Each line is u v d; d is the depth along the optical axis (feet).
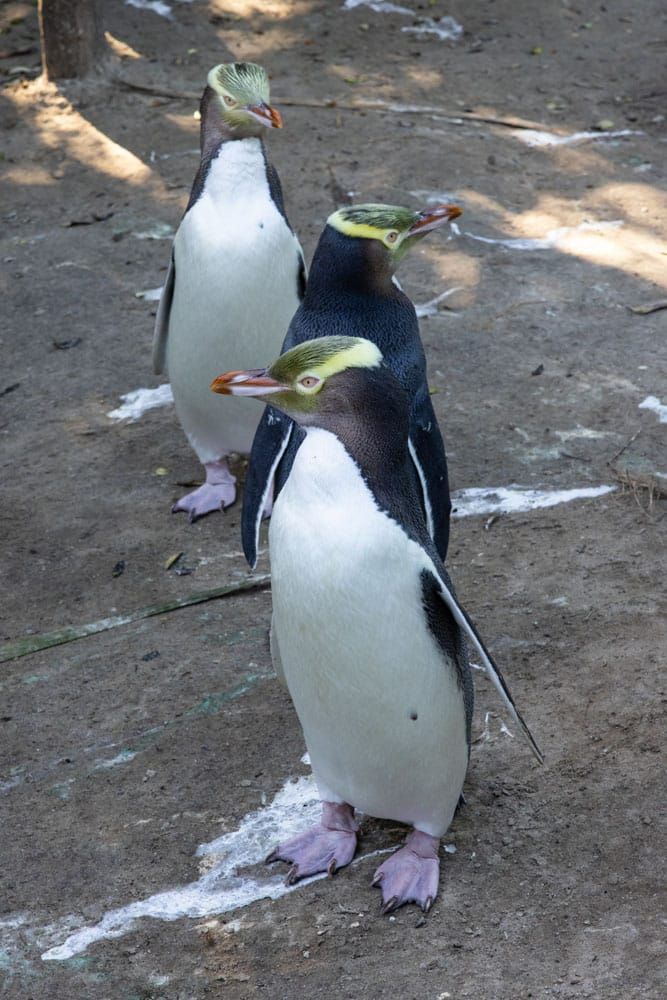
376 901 8.25
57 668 9.67
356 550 7.61
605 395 11.96
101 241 15.65
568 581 10.01
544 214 15.96
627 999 7.77
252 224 10.12
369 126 18.49
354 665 7.74
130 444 11.71
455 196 16.40
